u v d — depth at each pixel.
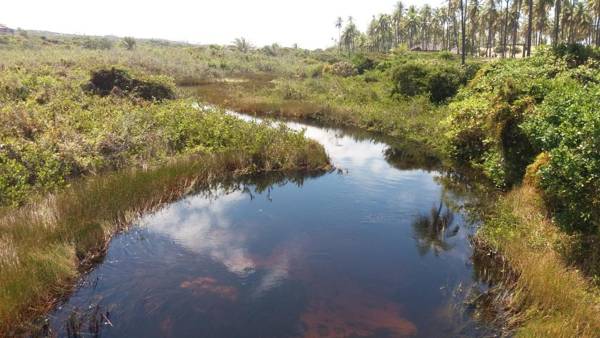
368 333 5.45
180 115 15.13
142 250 7.59
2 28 100.50
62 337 5.23
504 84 13.50
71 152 10.64
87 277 6.65
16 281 5.76
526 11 56.25
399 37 111.38
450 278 6.94
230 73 44.12
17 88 16.66
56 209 7.93
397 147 16.88
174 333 5.34
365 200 10.73
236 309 5.87
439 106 21.56
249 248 7.80
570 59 17.62
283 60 59.81
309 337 5.32
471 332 5.51
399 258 7.60
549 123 9.05
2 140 10.66
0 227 7.05
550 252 6.85
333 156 15.34
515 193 9.89
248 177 12.38
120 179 9.87
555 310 5.59
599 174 6.51
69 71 23.00
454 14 66.88
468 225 9.19
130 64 35.22
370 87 28.17
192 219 9.18
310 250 7.81
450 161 14.64
